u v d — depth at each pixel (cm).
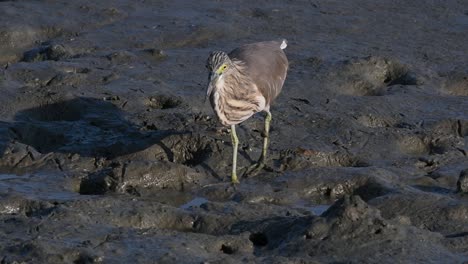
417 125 1608
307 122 1584
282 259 1035
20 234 1114
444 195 1299
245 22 2184
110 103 1669
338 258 1048
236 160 1408
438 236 1102
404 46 2042
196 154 1484
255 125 1563
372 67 1880
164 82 1791
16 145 1484
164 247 1079
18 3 2242
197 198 1347
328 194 1354
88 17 2191
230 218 1196
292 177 1381
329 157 1472
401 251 1052
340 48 2017
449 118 1620
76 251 1050
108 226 1146
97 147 1489
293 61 1914
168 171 1385
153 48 1997
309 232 1090
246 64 1405
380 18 2231
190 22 2161
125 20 2183
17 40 2077
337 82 1809
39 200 1255
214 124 1551
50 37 2108
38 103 1667
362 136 1534
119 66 1867
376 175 1363
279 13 2245
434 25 2184
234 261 1034
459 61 1947
